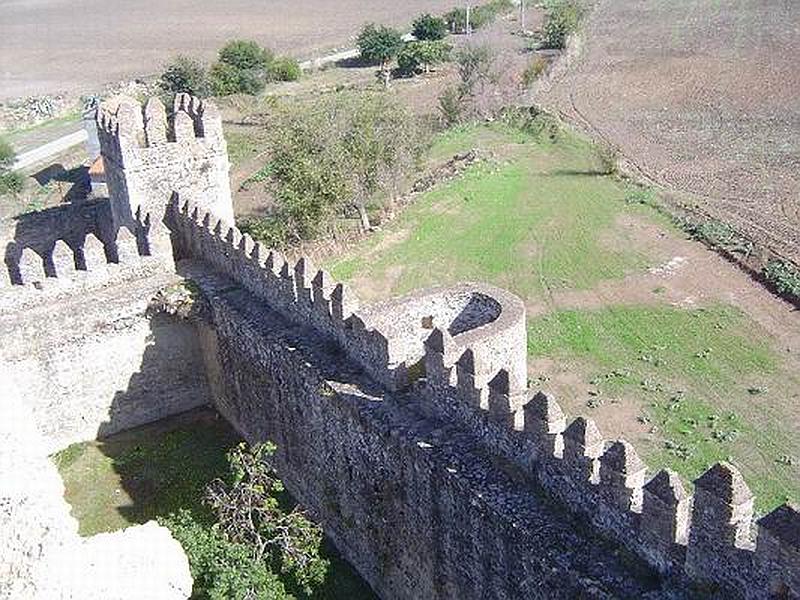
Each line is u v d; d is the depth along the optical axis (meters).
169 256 29.55
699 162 50.00
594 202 45.41
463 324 24.77
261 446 23.00
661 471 14.82
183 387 30.33
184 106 32.41
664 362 30.67
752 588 13.47
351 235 44.12
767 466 24.95
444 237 43.00
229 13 131.50
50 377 28.17
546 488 17.14
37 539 14.55
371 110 46.41
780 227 40.19
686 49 76.50
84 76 99.75
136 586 14.30
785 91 62.56
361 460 21.33
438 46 85.06
